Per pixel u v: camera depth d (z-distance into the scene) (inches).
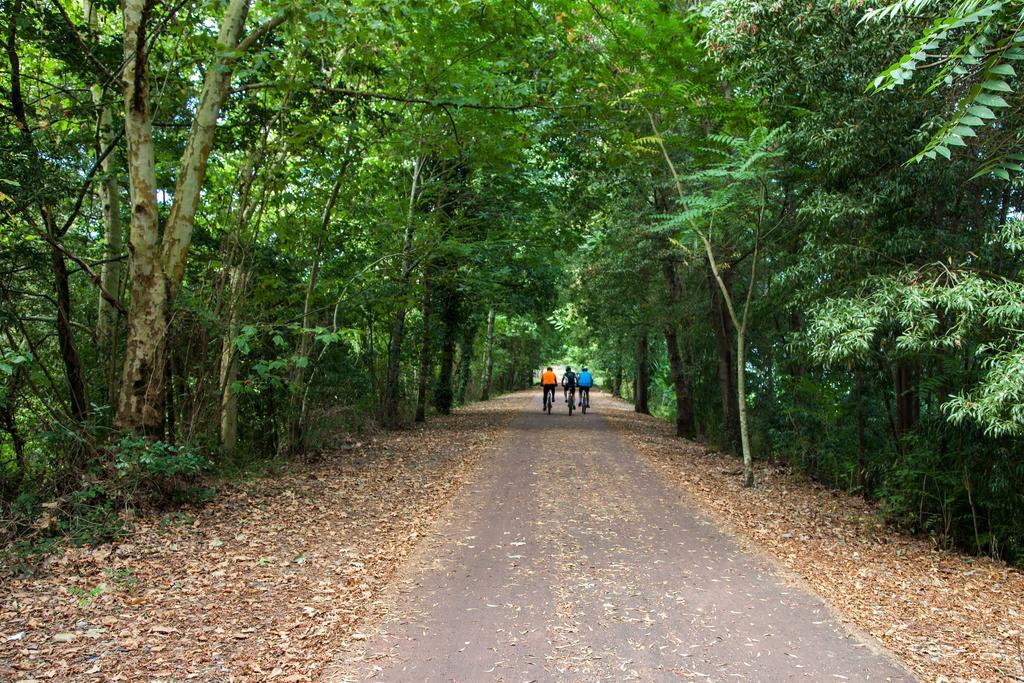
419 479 416.2
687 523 320.8
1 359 259.8
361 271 488.7
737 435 585.3
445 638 178.9
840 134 324.2
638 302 745.6
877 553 289.3
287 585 218.2
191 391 381.4
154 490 299.7
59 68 422.0
